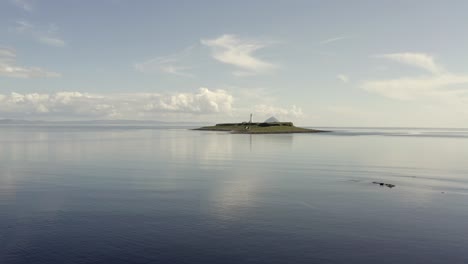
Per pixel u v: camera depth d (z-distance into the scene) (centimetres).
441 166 6378
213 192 3847
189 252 2173
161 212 3003
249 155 8431
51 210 3041
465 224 2745
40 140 14288
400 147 11694
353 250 2234
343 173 5384
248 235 2467
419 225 2716
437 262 2078
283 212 3042
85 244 2277
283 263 2044
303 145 12138
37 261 2027
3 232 2484
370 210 3122
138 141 14225
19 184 4241
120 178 4747
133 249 2208
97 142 13300
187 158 7656
